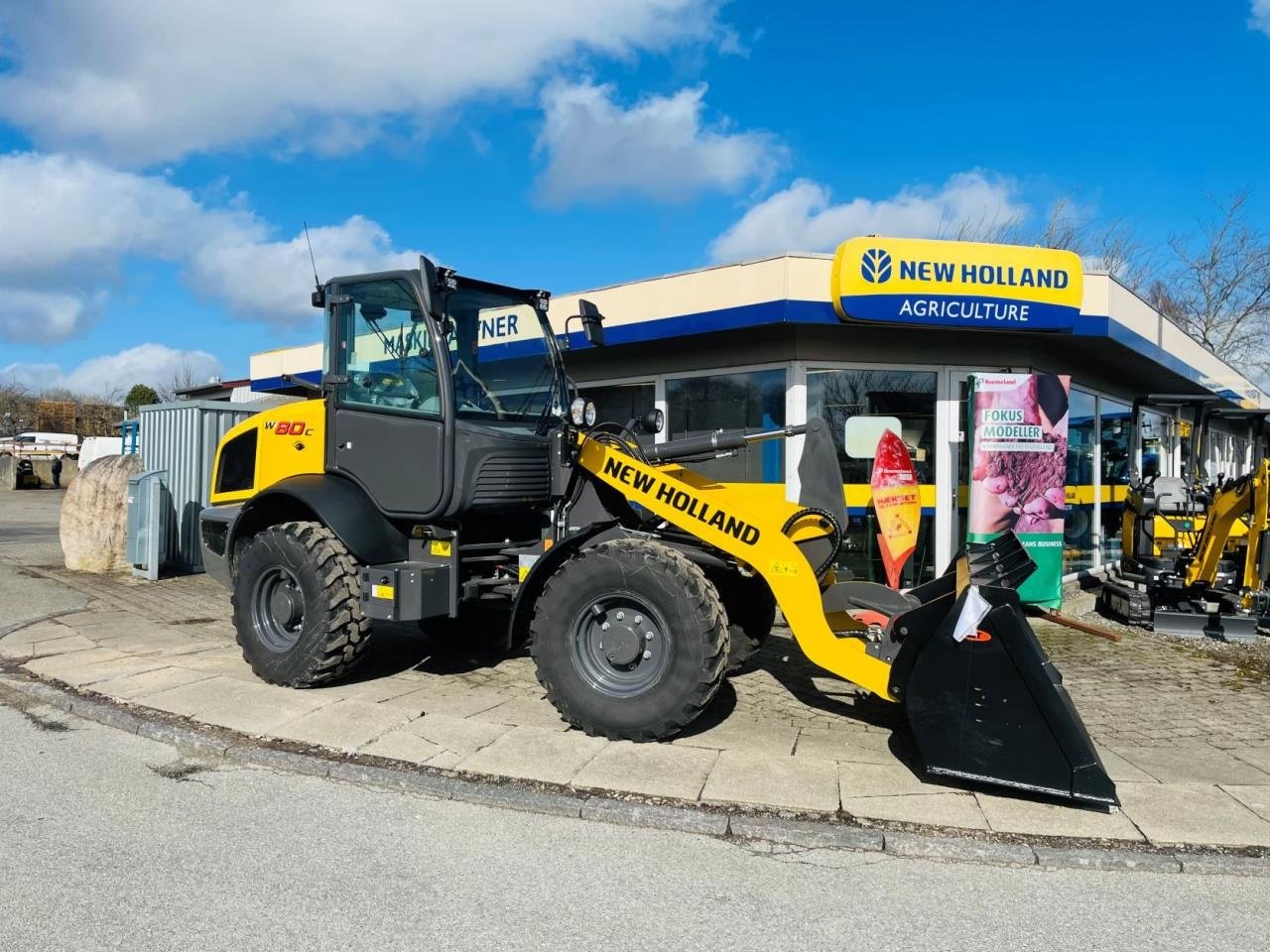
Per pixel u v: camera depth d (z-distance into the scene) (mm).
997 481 8602
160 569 11195
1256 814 4160
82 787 4387
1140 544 9586
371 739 4953
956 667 4297
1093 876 3641
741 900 3367
